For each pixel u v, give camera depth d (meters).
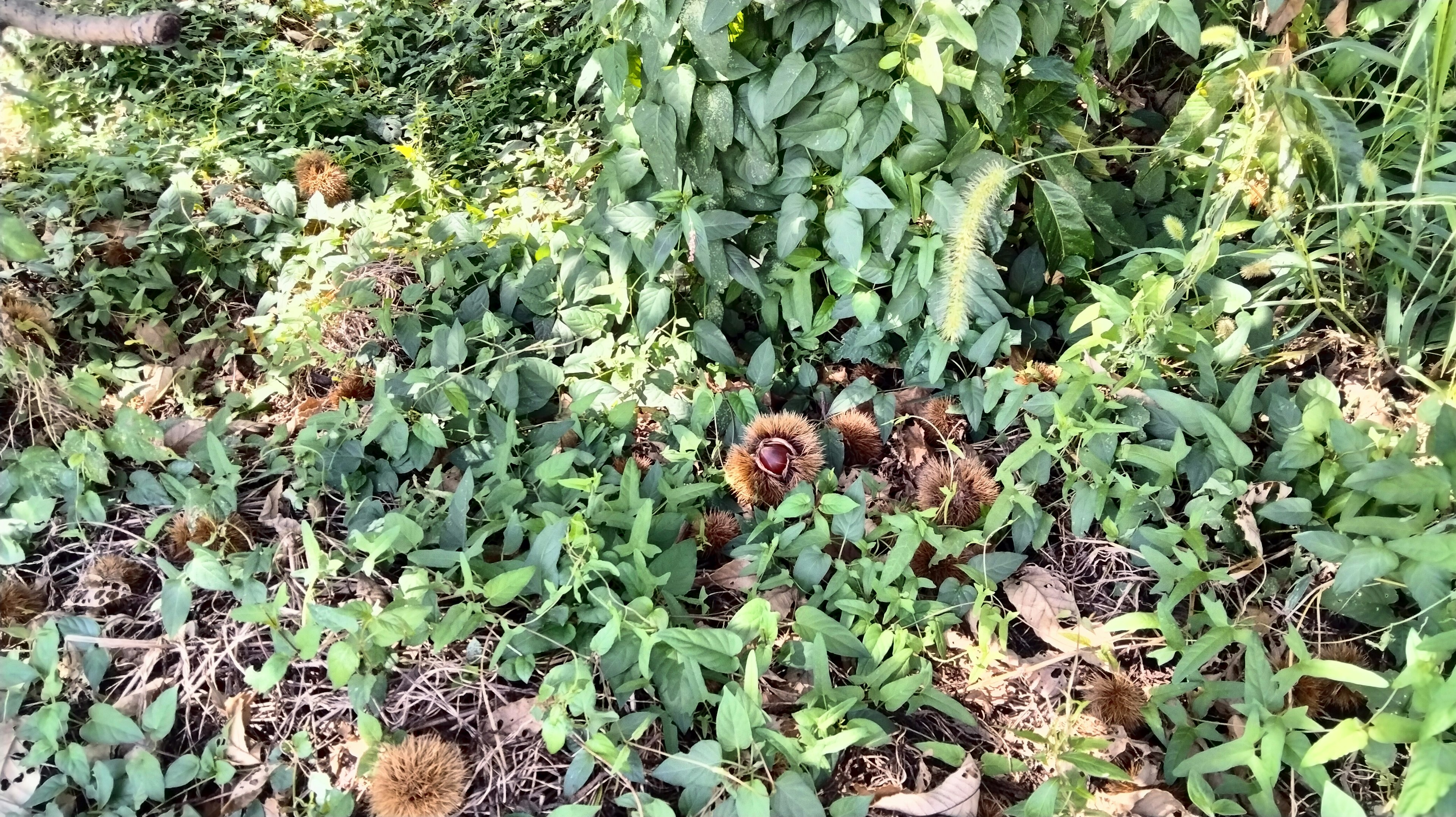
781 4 1.92
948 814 1.54
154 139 3.05
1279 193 1.99
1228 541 1.88
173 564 1.88
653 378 2.28
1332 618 1.79
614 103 2.28
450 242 2.66
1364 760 1.58
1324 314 2.19
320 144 3.17
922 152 2.04
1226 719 1.73
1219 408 1.95
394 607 1.61
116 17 1.43
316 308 2.46
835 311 2.29
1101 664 1.80
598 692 1.66
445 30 3.70
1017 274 2.36
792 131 2.03
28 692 1.67
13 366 1.99
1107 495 1.92
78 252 2.47
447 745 1.56
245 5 3.76
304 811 1.55
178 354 2.45
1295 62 2.01
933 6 1.81
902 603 1.81
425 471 2.15
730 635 1.63
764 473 2.01
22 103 2.91
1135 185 2.48
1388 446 1.79
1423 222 1.91
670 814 1.45
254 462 2.12
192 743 1.66
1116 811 1.58
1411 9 2.12
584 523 1.74
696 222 2.08
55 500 1.93
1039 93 2.21
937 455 2.18
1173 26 1.98
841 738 1.50
